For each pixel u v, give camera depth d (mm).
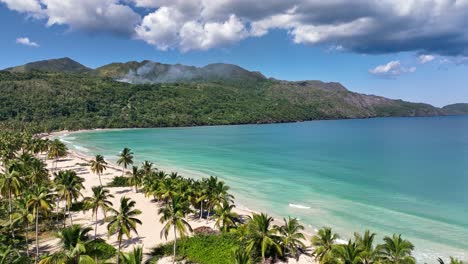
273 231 49812
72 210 71625
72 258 30609
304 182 105062
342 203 81438
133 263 32594
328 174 117812
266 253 49781
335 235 45688
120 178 101875
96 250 33094
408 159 149875
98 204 56969
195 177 111875
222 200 64188
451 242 57219
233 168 130125
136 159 150750
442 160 145125
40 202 49094
